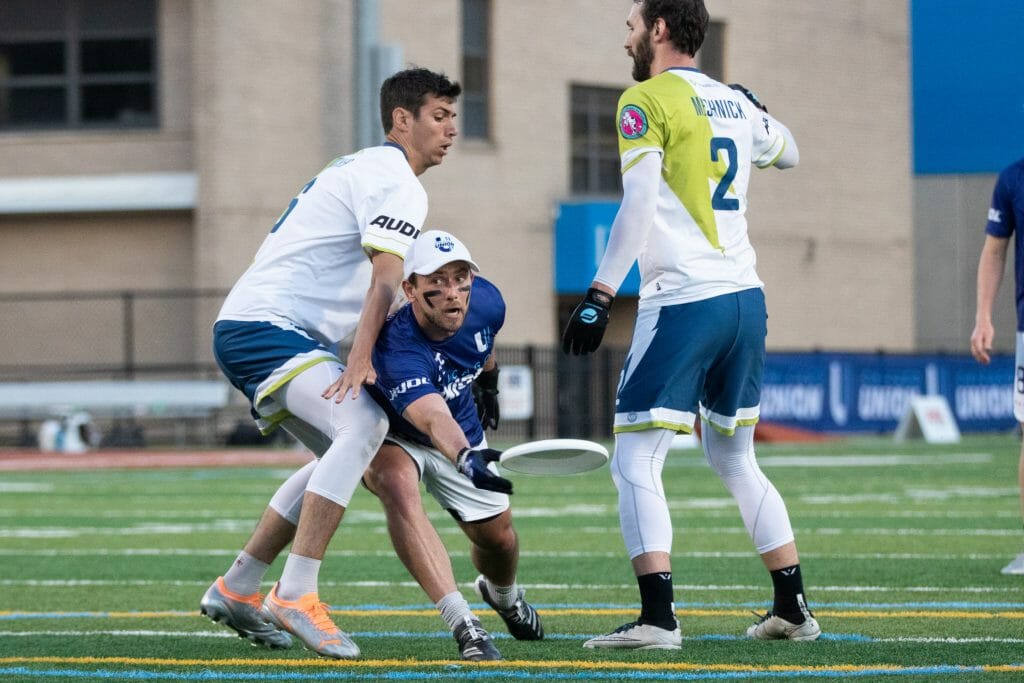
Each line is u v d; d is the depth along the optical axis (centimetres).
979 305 2411
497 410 1889
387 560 2948
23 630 2038
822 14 10262
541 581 2572
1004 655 1694
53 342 8650
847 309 10406
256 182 8294
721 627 1981
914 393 8950
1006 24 9975
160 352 8481
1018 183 2356
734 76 9850
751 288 1786
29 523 3900
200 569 2845
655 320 1755
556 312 9281
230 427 7975
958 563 2750
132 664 1722
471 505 1781
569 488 5128
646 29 1809
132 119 8481
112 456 7269
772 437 8150
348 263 1814
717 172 1762
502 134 9100
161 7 8406
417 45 8775
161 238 8525
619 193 9631
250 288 1806
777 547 1827
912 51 10294
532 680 1555
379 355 1706
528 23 9200
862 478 5312
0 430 8244
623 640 1753
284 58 8362
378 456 1752
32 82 8569
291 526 1831
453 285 1678
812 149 10225
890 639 1827
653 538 1752
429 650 1786
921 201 12175
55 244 8656
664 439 1777
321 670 1653
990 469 5769
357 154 1841
